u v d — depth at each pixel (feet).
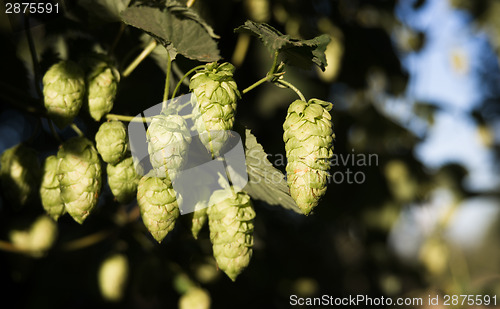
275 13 2.00
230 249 1.39
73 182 1.37
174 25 1.43
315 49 1.37
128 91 1.59
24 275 1.90
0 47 1.65
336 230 2.82
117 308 2.06
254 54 2.00
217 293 2.06
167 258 1.94
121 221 1.99
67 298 2.00
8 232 1.85
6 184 1.48
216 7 1.90
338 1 2.28
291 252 2.34
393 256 3.01
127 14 1.40
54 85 1.38
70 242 1.94
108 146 1.37
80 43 1.65
